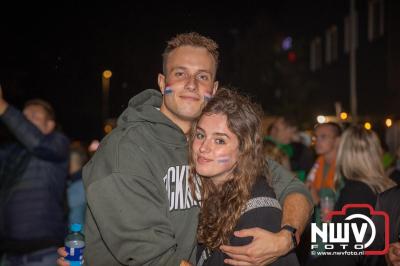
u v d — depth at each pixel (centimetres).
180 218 297
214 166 286
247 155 286
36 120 541
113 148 286
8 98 1723
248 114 289
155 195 285
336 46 3734
